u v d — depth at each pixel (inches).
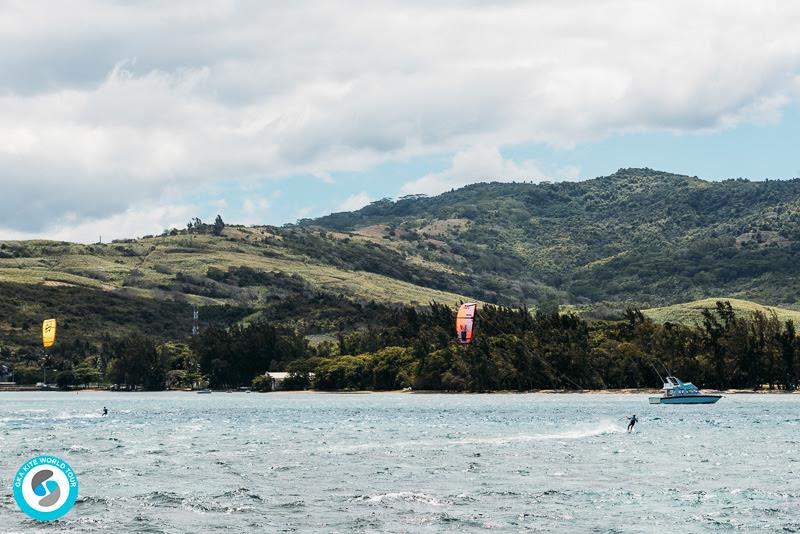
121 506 3563.0
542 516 3346.5
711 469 4505.4
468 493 3816.4
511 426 7288.4
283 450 5452.8
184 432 6993.1
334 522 3272.6
